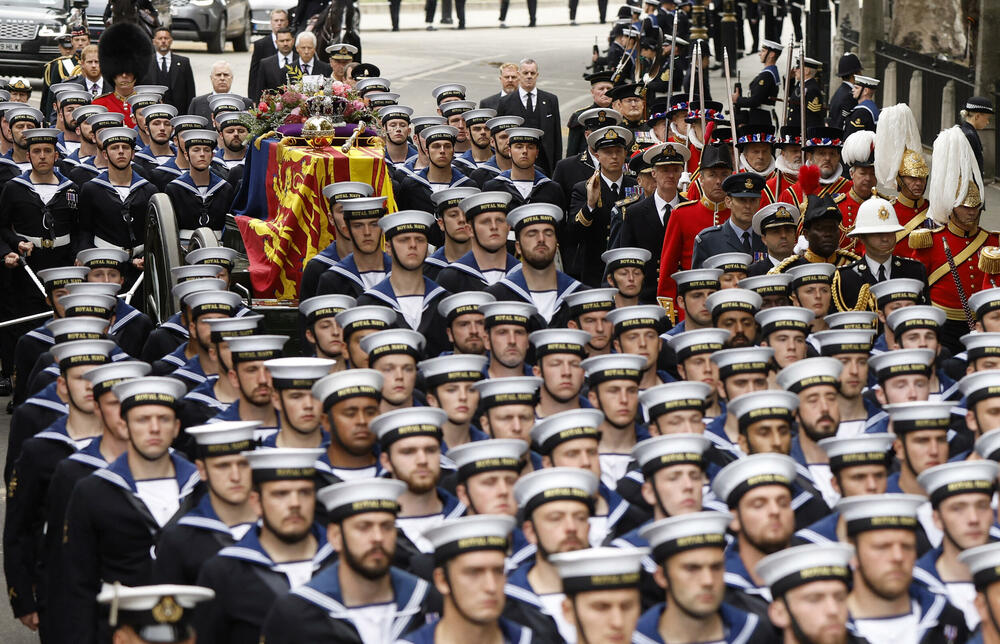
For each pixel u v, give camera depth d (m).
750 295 35.12
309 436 29.72
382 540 22.80
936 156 41.81
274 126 47.19
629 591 21.17
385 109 58.69
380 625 23.05
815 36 93.25
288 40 72.62
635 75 72.56
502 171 55.00
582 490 23.62
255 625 24.55
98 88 70.44
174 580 25.86
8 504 32.28
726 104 89.94
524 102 64.12
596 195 48.78
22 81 68.12
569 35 151.38
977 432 29.97
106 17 85.19
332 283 40.34
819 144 49.06
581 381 31.53
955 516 24.52
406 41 144.12
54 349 32.09
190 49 127.56
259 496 24.80
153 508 28.08
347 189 41.22
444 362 30.25
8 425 48.94
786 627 21.78
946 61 85.69
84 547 27.98
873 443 26.06
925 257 42.84
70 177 54.88
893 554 22.81
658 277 47.47
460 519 21.62
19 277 52.81
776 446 28.14
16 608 31.98
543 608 23.61
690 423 29.09
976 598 22.44
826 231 38.62
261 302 43.81
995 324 35.38
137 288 52.22
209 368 35.53
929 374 31.42
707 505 27.22
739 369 31.06
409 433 26.20
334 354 35.47
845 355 31.50
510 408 28.78
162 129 56.62
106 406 29.42
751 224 42.78
